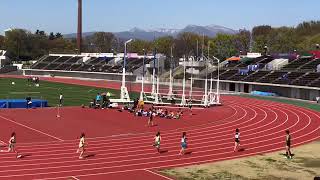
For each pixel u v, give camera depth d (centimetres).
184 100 7706
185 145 3956
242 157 3906
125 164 3512
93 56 16900
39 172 3169
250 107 7775
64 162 3484
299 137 4919
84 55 17162
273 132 5188
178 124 5656
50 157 3631
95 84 12850
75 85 12244
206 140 4612
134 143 4338
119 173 3247
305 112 7094
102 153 3856
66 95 9162
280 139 4778
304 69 10588
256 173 3384
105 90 10769
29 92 9512
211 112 6969
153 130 5153
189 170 3412
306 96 9469
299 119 6281
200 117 6353
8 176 3033
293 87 9625
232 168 3516
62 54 18025
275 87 10406
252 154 4038
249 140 4678
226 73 12169
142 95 7531
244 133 5081
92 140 4441
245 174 3347
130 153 3900
